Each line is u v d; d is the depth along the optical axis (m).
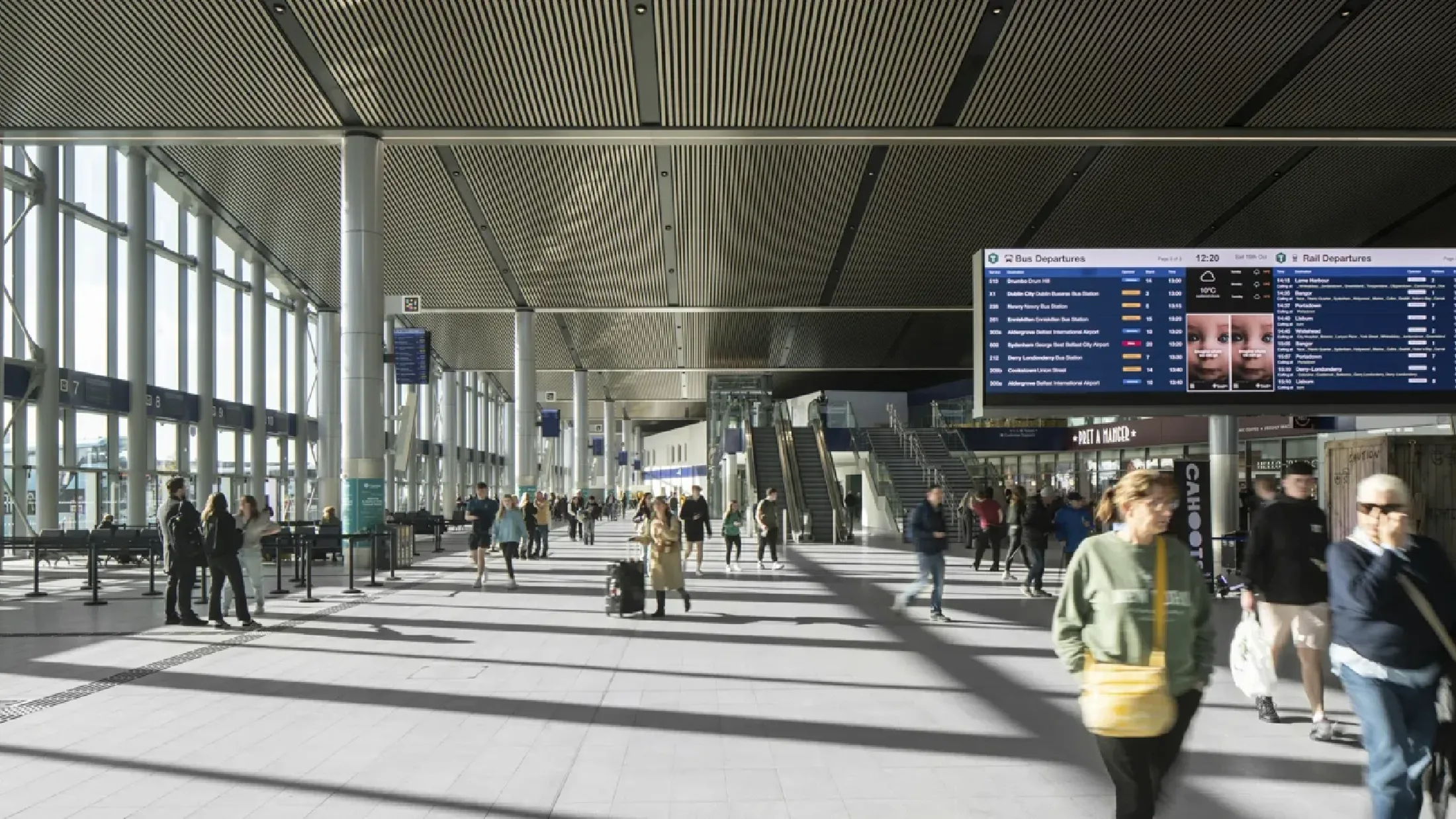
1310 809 4.17
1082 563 3.11
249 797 4.39
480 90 13.22
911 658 7.89
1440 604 3.33
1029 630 9.48
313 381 30.84
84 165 20.12
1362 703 3.39
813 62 12.41
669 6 11.00
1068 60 12.37
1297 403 12.17
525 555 19.70
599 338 35.19
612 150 16.89
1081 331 12.31
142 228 20.14
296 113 13.98
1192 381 12.24
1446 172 17.73
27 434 18.39
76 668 7.51
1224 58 12.29
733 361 40.81
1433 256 12.21
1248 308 12.27
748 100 13.55
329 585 14.02
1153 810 2.97
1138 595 3.01
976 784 4.54
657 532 10.62
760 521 17.27
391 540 15.57
